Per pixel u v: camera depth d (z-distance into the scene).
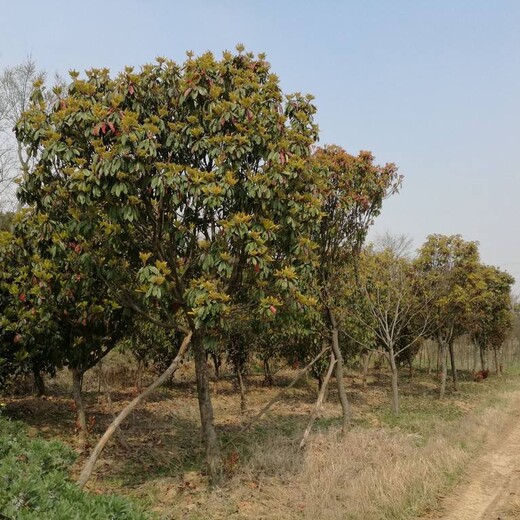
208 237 6.50
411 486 7.05
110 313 8.65
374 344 15.50
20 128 6.09
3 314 9.07
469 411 14.16
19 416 10.05
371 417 12.60
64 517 3.60
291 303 6.37
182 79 6.18
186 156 6.35
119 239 6.27
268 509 6.10
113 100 5.75
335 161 9.45
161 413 11.81
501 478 8.11
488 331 25.53
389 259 14.42
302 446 8.27
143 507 5.86
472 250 15.38
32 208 7.76
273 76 6.61
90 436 9.02
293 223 6.25
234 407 13.62
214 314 5.55
